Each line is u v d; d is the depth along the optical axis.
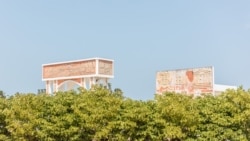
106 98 30.08
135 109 28.73
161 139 28.41
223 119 27.64
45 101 31.00
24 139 29.72
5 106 32.19
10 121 30.41
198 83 38.94
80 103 29.81
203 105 29.39
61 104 30.36
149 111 28.97
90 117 28.89
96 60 42.44
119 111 29.62
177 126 28.16
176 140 28.66
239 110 27.83
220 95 29.25
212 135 27.70
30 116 29.66
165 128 28.16
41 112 30.38
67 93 31.52
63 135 29.47
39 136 29.44
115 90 33.91
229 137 27.58
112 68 44.19
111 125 28.75
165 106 28.45
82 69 43.91
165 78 41.72
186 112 28.03
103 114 28.88
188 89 39.66
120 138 28.56
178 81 40.62
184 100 29.66
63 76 45.84
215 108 28.42
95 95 30.80
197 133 28.53
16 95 32.59
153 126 28.67
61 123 29.34
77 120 29.62
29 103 30.77
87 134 29.73
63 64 45.91
